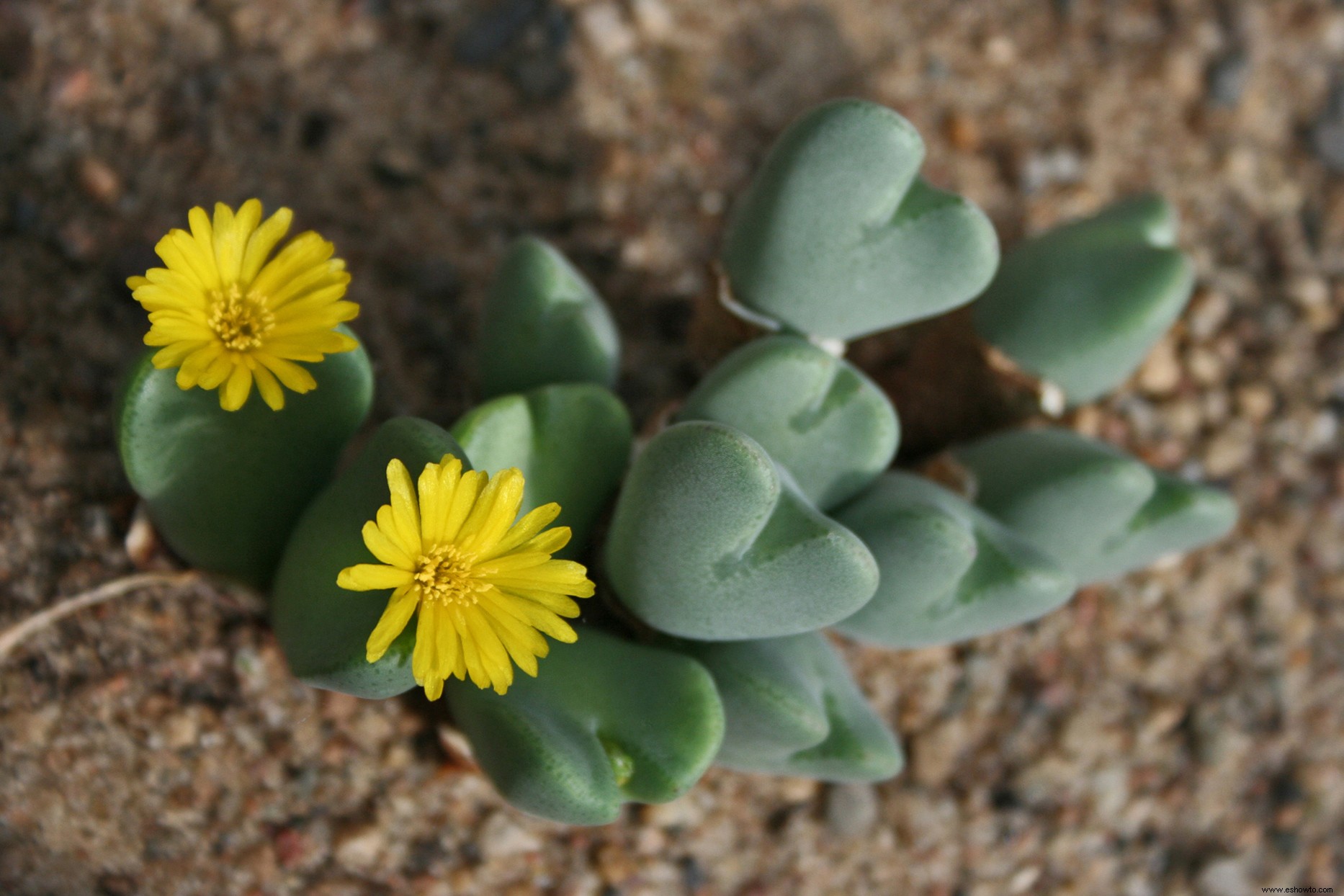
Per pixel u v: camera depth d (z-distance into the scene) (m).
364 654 0.27
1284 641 0.35
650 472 0.27
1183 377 0.36
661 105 0.36
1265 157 0.38
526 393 0.31
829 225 0.29
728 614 0.28
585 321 0.30
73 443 0.31
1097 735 0.34
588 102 0.35
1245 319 0.36
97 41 0.33
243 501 0.29
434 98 0.35
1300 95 0.38
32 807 0.30
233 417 0.28
